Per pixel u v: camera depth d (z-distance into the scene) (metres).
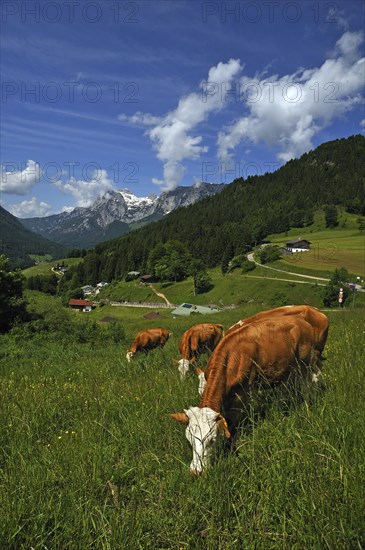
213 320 27.78
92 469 4.02
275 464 3.44
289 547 2.68
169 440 4.46
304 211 181.12
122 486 3.85
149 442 4.55
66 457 4.30
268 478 3.31
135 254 171.62
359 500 2.80
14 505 3.30
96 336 21.70
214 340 10.38
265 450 3.74
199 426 3.91
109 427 5.23
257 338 4.96
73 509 3.33
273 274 96.94
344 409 4.12
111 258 176.62
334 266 90.44
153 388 6.64
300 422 4.12
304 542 2.68
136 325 38.75
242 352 4.78
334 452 3.33
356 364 5.84
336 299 61.59
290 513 2.94
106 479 3.91
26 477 3.82
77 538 3.02
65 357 14.62
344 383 4.96
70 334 22.09
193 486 3.49
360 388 4.68
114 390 7.19
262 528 2.93
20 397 7.19
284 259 108.81
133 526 3.03
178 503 3.40
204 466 3.66
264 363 4.95
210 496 3.30
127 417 5.46
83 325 23.67
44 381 8.86
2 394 7.28
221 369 4.59
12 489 3.59
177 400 5.77
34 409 6.15
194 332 10.17
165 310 95.75
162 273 136.50
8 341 19.86
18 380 9.57
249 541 2.82
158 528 3.15
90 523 3.17
